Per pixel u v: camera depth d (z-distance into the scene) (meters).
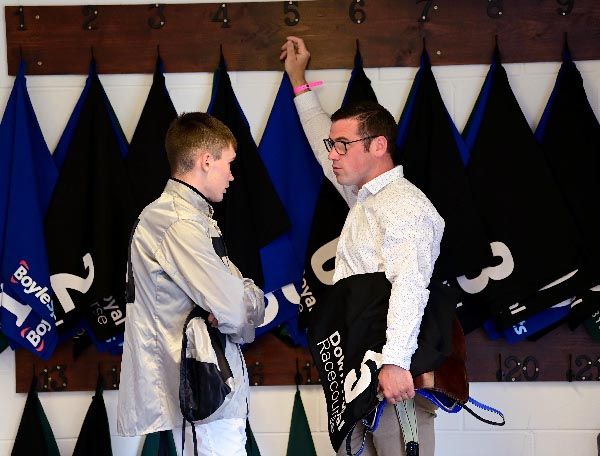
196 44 5.45
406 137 5.30
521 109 5.43
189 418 3.99
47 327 5.33
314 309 4.36
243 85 5.48
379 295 4.08
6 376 5.52
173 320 4.16
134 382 4.18
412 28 5.42
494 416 5.49
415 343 3.92
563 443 5.48
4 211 5.28
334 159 4.46
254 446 5.45
